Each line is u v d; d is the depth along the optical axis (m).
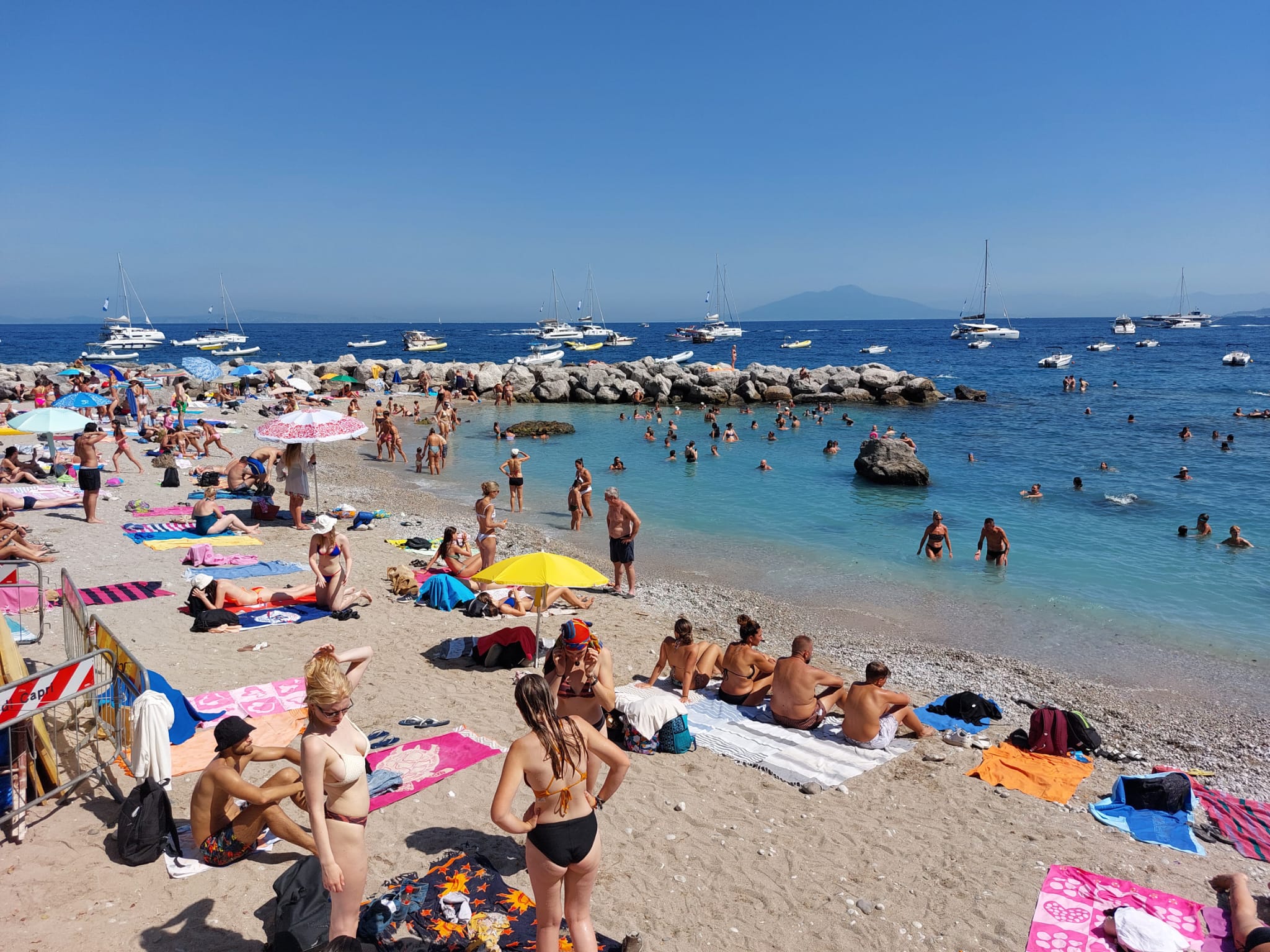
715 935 5.09
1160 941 4.96
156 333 118.50
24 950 4.42
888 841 6.39
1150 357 90.44
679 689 9.51
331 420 15.59
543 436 34.47
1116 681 10.86
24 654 8.80
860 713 8.12
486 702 8.62
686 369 54.88
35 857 5.27
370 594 11.98
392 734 7.71
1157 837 6.66
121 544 14.39
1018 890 5.77
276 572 13.23
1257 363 78.75
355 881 4.29
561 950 4.48
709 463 28.06
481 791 6.63
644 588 14.43
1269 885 5.98
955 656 11.55
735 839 6.29
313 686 4.13
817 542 17.95
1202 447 30.95
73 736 6.91
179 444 24.45
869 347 116.50
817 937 5.15
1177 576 15.56
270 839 5.68
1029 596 14.41
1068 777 7.73
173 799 6.21
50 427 15.32
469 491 23.31
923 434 35.00
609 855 5.94
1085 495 22.92
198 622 10.20
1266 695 10.49
